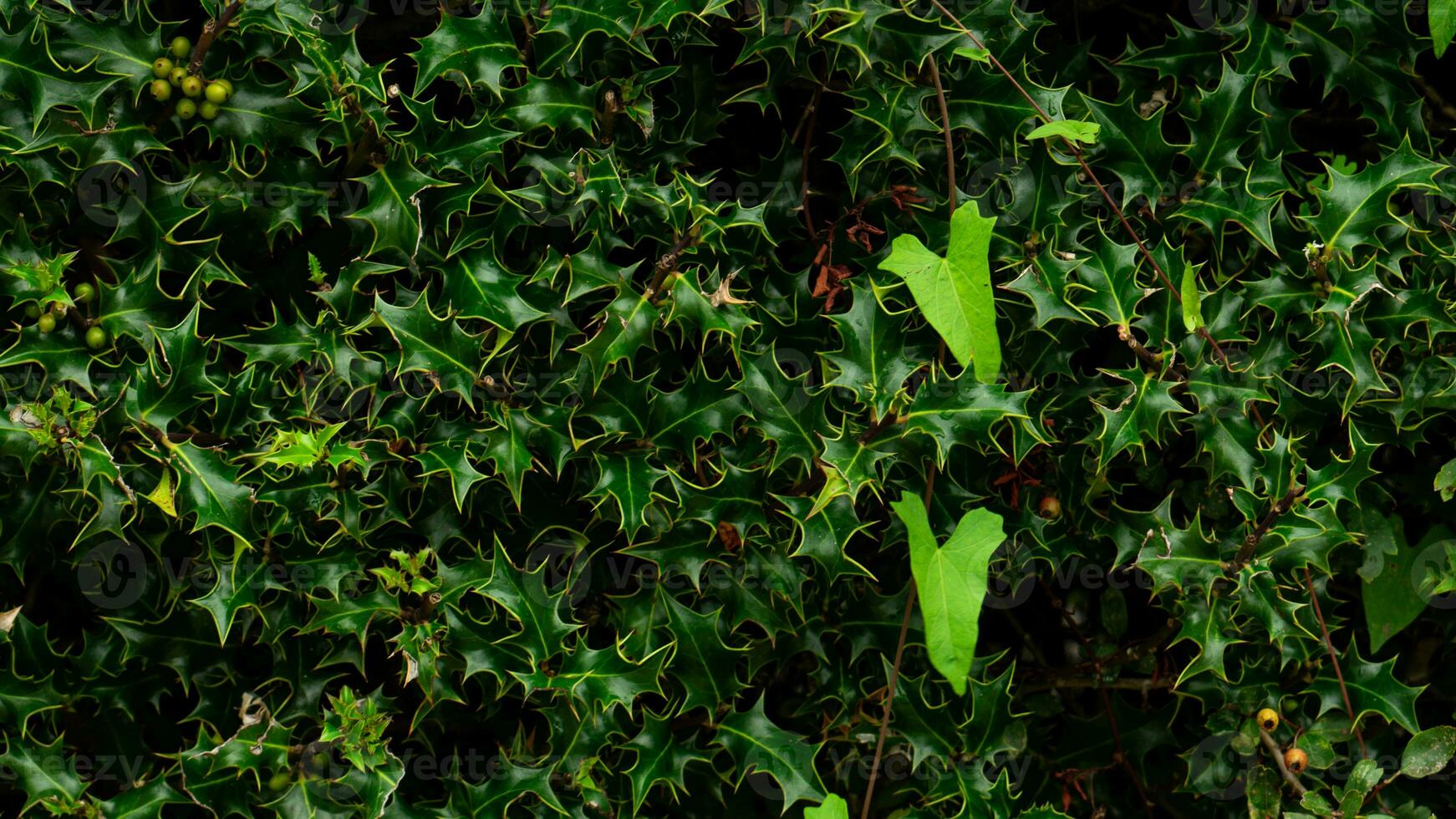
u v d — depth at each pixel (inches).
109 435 70.6
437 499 80.0
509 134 77.0
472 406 74.3
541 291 79.7
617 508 79.4
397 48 94.7
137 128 72.6
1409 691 82.4
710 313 74.9
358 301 77.5
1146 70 92.0
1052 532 86.7
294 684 80.2
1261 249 87.6
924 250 65.4
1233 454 78.6
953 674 61.4
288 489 73.9
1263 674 86.0
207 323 81.0
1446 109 98.0
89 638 80.1
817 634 84.7
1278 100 90.3
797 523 74.7
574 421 78.6
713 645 80.3
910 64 81.3
